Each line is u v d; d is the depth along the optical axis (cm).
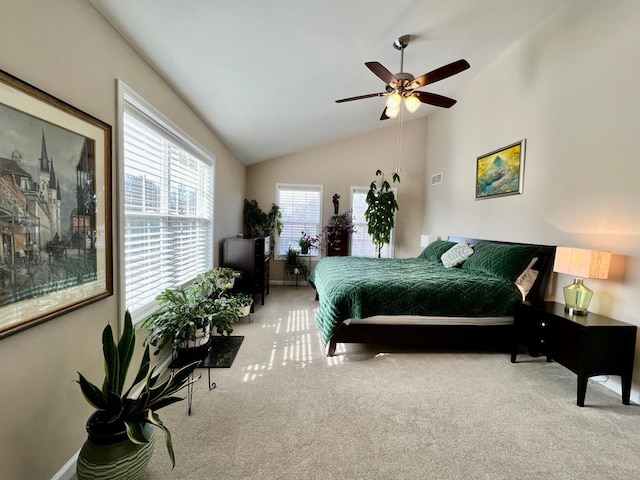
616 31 230
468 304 268
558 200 286
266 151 520
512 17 292
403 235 598
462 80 435
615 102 231
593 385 226
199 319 208
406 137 590
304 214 594
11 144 104
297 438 163
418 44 300
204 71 240
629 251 220
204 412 184
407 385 221
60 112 126
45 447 124
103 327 162
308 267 598
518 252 296
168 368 240
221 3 176
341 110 422
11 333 105
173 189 267
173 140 259
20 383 112
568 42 273
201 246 345
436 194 546
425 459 150
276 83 292
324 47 255
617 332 201
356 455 152
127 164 196
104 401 123
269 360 260
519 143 335
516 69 341
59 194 127
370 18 235
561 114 282
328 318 264
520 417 186
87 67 147
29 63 113
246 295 399
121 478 117
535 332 245
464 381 229
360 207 598
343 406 193
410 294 266
